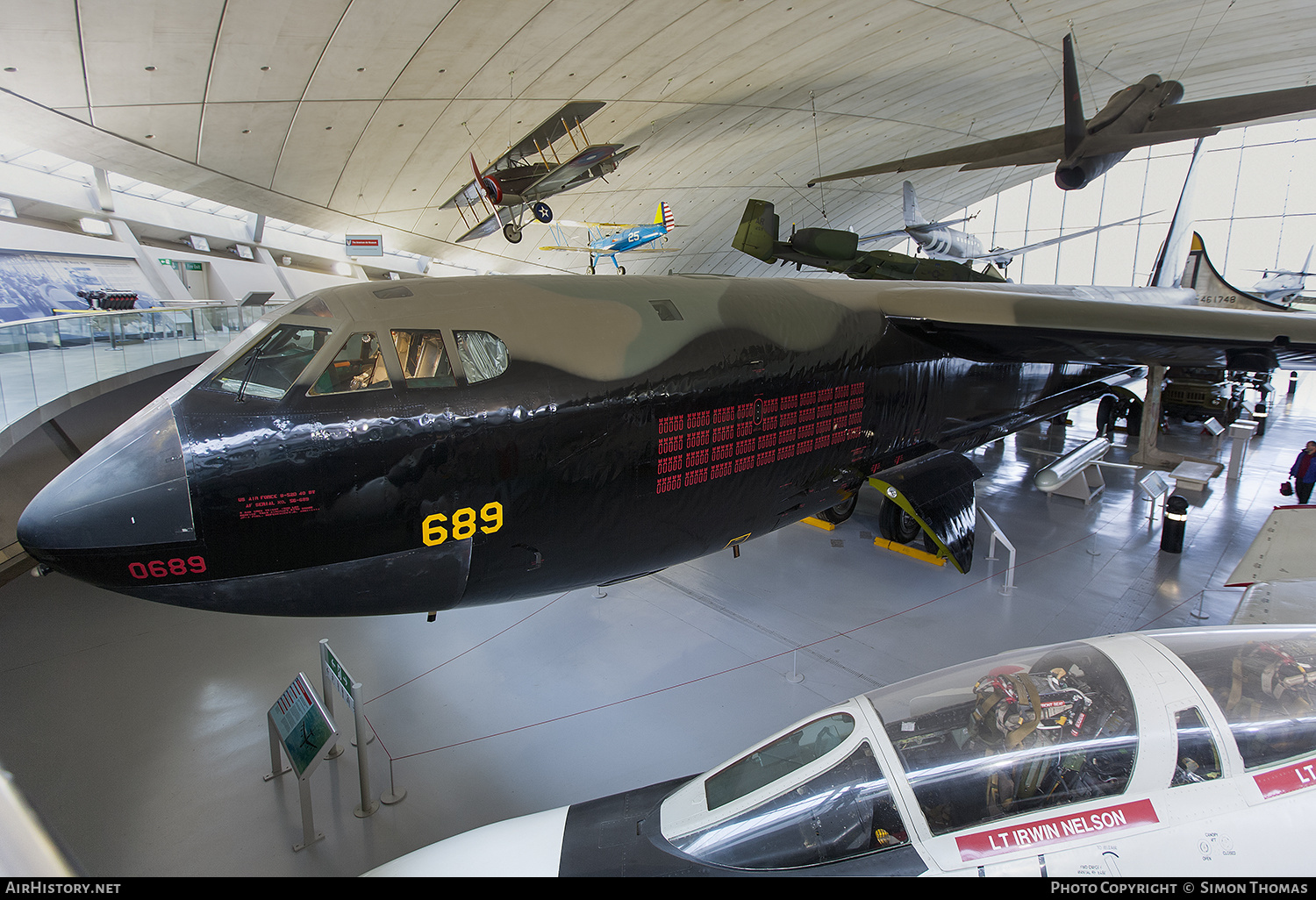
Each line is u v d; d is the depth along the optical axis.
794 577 7.72
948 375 7.32
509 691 5.67
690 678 5.77
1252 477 11.34
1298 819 2.57
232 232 21.67
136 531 3.73
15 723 5.36
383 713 5.42
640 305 5.12
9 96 9.81
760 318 5.63
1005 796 2.72
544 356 4.50
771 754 3.22
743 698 5.48
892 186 31.41
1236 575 5.39
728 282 6.03
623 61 13.91
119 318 9.40
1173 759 2.69
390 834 4.22
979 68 18.41
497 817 4.34
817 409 5.92
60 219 17.48
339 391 4.02
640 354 4.82
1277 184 27.52
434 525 4.22
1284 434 14.58
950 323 6.35
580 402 4.52
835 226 34.94
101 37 9.03
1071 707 2.91
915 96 20.36
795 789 2.98
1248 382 15.46
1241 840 2.55
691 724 5.19
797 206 30.78
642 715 5.31
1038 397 9.49
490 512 4.36
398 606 4.46
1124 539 8.61
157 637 6.68
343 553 4.08
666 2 11.85
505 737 5.10
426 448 4.11
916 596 7.18
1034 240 34.59
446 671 5.98
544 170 16.05
